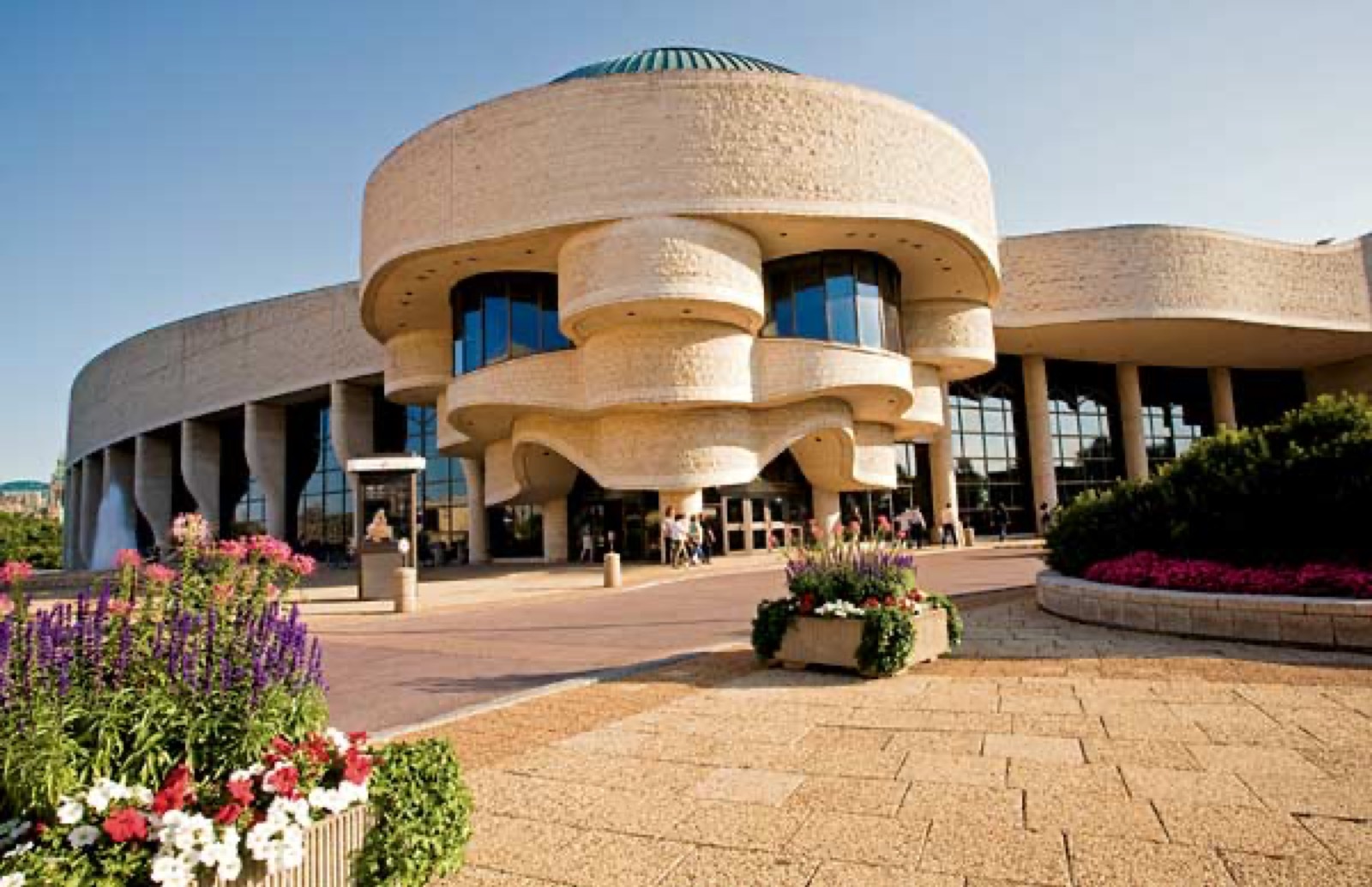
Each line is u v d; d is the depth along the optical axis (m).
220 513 47.44
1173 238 34.00
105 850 2.79
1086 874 3.23
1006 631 9.51
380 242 25.69
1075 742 5.01
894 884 3.24
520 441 27.47
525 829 4.03
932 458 37.03
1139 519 10.45
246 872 2.88
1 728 3.10
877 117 23.86
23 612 3.50
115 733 3.22
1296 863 3.25
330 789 3.27
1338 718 5.28
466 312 27.08
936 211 24.27
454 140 24.03
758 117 22.84
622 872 3.49
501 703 6.94
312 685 4.05
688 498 25.55
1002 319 33.78
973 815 3.91
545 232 23.06
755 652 8.22
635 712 6.36
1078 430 42.91
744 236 23.45
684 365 23.41
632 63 28.81
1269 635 7.82
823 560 8.21
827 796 4.28
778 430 26.05
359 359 37.78
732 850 3.65
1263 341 38.75
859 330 25.70
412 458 19.31
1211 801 3.93
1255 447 9.65
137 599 4.05
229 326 43.59
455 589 20.33
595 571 24.78
